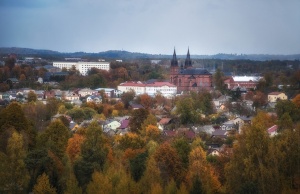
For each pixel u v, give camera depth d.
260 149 140.88
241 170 141.00
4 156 154.12
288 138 151.38
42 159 152.25
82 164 155.88
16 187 146.62
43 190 140.75
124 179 141.50
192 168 154.62
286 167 143.50
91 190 141.38
